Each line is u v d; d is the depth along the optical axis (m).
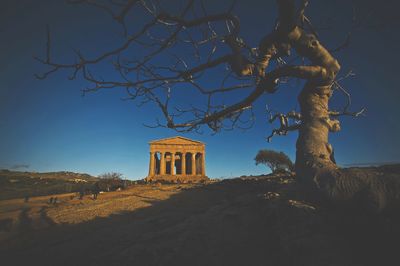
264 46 4.00
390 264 3.10
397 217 3.28
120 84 4.09
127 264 6.84
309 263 3.74
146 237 8.85
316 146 3.86
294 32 3.81
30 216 21.53
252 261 5.31
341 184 3.28
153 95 4.57
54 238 13.65
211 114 5.25
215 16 3.70
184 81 4.43
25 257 10.23
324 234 4.29
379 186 3.17
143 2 3.53
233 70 4.01
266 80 4.05
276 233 5.52
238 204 9.88
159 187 41.28
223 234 7.33
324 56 3.97
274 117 6.32
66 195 39.28
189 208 18.80
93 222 17.45
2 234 15.64
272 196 8.34
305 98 4.32
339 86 5.90
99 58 3.70
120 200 28.11
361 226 3.78
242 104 4.51
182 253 6.70
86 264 7.83
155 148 76.50
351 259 3.48
